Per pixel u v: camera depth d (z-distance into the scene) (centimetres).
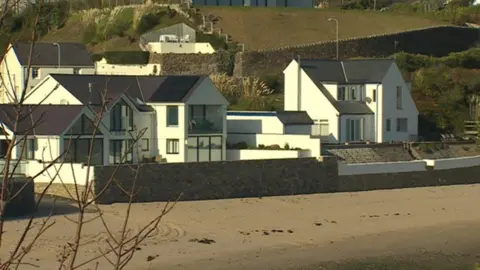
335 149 17275
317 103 19288
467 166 17675
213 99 16438
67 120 13900
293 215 12756
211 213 12438
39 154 13550
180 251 9856
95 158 14412
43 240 9538
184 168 13438
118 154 14962
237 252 10031
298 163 14925
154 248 9894
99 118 2777
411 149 18600
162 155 16038
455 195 15525
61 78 15838
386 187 16138
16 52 19900
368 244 10875
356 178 15712
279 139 16975
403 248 10700
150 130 15925
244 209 12975
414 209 13800
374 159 17600
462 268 9625
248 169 14225
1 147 10238
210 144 16375
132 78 16825
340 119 19038
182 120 15900
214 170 13812
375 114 19662
